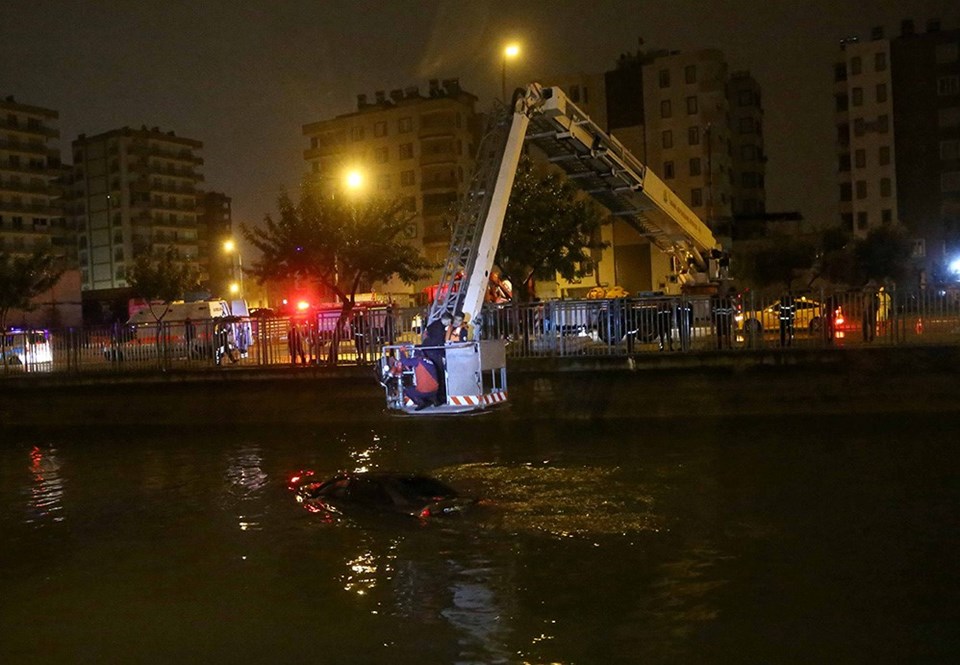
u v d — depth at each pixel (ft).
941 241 243.40
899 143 247.91
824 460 47.57
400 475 42.60
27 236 326.44
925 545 32.09
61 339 82.69
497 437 60.34
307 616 26.89
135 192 353.31
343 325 72.74
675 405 64.64
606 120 256.52
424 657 23.48
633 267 241.76
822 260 200.23
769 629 24.66
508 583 29.19
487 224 54.90
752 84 271.90
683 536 34.19
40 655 24.73
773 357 64.08
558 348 67.26
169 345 78.79
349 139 286.66
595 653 23.36
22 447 67.62
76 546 36.52
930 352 62.18
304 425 70.69
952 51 243.81
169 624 26.73
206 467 54.24
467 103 283.59
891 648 23.22
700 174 246.68
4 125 323.16
